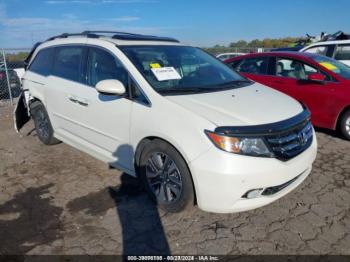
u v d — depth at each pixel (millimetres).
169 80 3355
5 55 8773
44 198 3475
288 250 2652
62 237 2828
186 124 2766
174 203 3027
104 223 3025
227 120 2711
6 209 3266
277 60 6043
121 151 3473
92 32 4258
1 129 6172
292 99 3537
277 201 3379
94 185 3752
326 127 5414
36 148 4996
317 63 5551
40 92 4688
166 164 3029
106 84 3193
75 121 4074
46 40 5023
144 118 3080
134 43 3742
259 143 2633
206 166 2633
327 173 4023
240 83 3816
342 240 2768
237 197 2641
